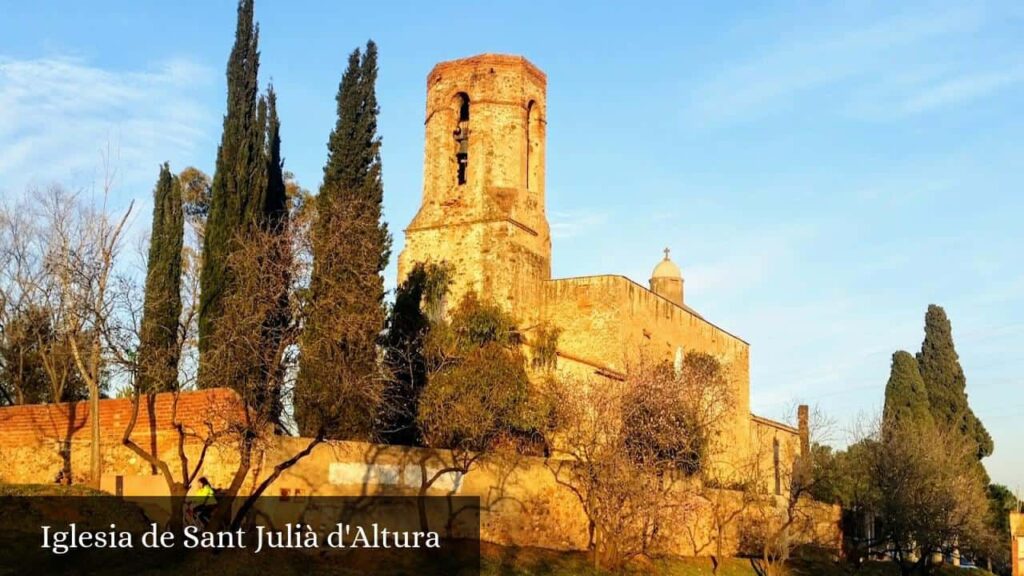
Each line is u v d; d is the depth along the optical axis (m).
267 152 40.66
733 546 46.22
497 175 49.47
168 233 39.09
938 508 48.22
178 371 29.73
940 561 60.78
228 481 25.91
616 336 48.91
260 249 27.28
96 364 27.70
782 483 65.44
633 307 50.75
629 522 33.72
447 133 50.69
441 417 34.94
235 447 25.50
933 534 47.94
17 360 40.47
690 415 39.56
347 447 28.39
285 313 26.64
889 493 49.22
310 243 27.41
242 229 34.31
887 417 56.97
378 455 29.19
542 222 51.19
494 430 36.28
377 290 36.03
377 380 30.39
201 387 28.84
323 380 26.97
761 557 45.75
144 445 26.95
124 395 32.62
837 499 58.50
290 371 26.58
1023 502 74.19
